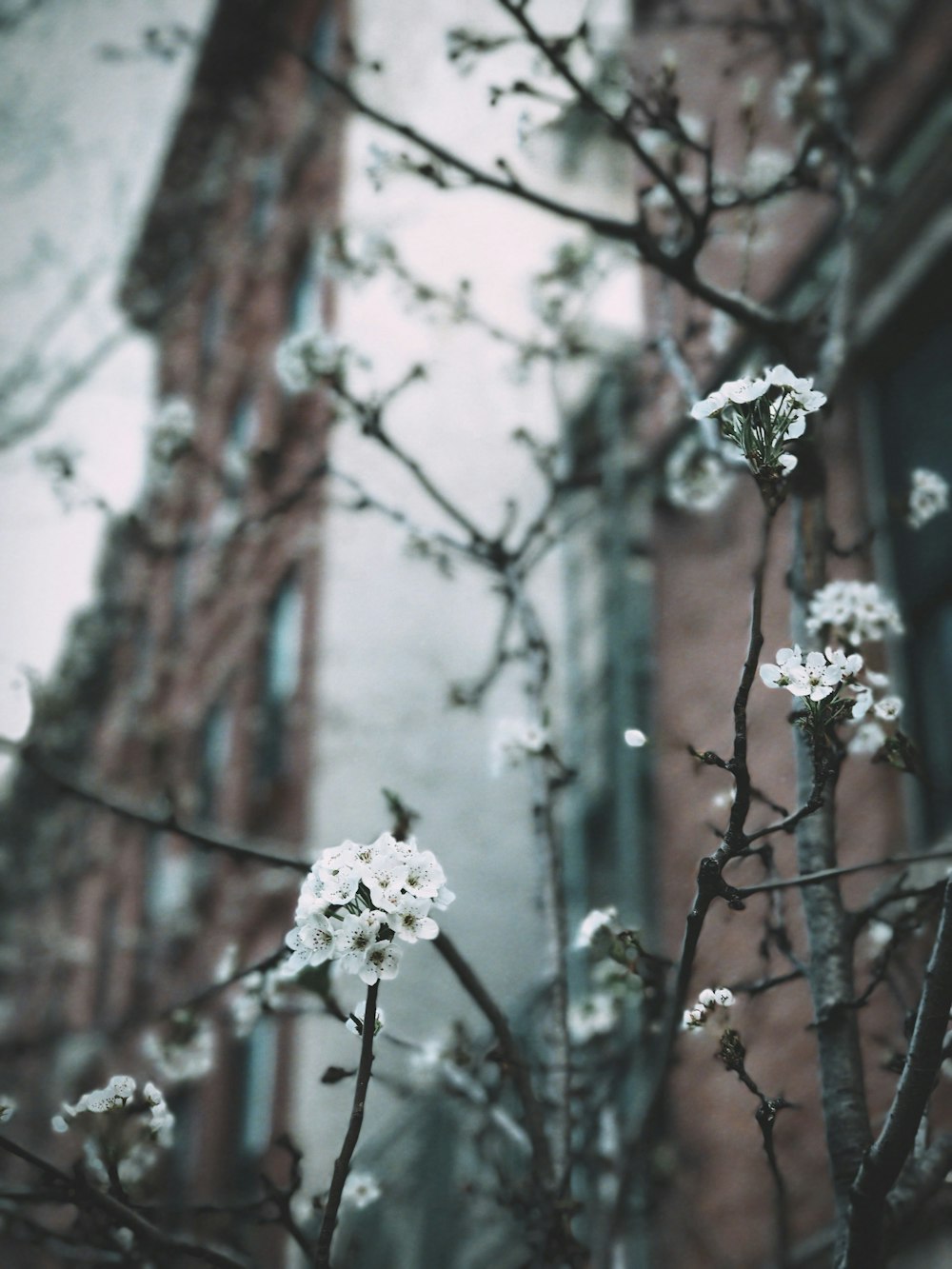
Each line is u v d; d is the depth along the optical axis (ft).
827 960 9.07
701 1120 22.94
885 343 24.38
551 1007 11.25
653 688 29.84
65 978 64.95
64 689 59.26
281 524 48.42
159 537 62.75
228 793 47.44
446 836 41.88
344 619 43.19
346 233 17.04
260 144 60.18
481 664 44.14
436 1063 12.03
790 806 13.41
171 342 68.95
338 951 6.25
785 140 25.54
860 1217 7.32
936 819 20.51
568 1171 10.18
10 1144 7.51
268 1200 8.84
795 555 10.88
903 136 24.38
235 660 50.21
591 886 35.37
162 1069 12.11
